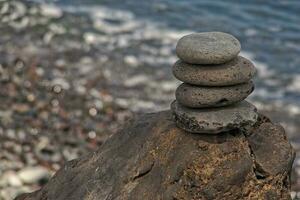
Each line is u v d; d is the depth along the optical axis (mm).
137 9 26219
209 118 7949
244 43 23109
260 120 8727
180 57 7918
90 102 19016
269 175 8281
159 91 20047
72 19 25172
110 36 23844
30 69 20859
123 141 9031
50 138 16734
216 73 7793
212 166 8047
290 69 21141
